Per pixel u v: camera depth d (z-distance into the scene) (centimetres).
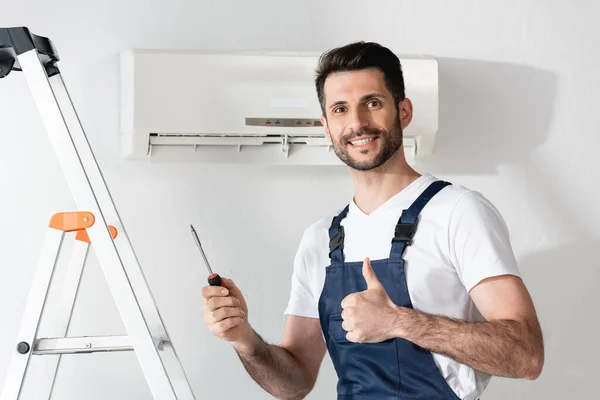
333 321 181
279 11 241
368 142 177
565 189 249
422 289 170
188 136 226
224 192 238
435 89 232
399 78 184
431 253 171
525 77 248
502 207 248
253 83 224
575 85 250
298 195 241
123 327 232
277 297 239
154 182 235
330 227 189
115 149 232
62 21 231
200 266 236
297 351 199
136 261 192
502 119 248
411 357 169
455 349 152
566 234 249
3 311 227
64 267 211
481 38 248
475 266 165
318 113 227
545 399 246
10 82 229
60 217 177
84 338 173
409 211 175
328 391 240
